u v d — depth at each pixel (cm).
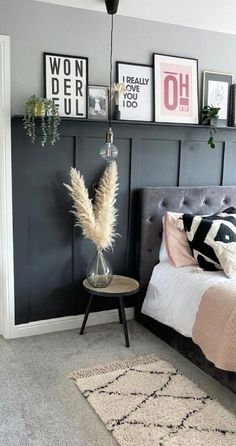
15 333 321
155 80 337
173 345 306
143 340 321
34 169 308
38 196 313
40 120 300
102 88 322
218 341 248
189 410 230
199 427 216
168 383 258
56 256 327
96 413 227
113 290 310
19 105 298
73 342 315
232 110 371
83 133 318
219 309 255
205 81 359
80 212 312
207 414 227
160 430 213
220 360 241
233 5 297
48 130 302
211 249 304
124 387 252
